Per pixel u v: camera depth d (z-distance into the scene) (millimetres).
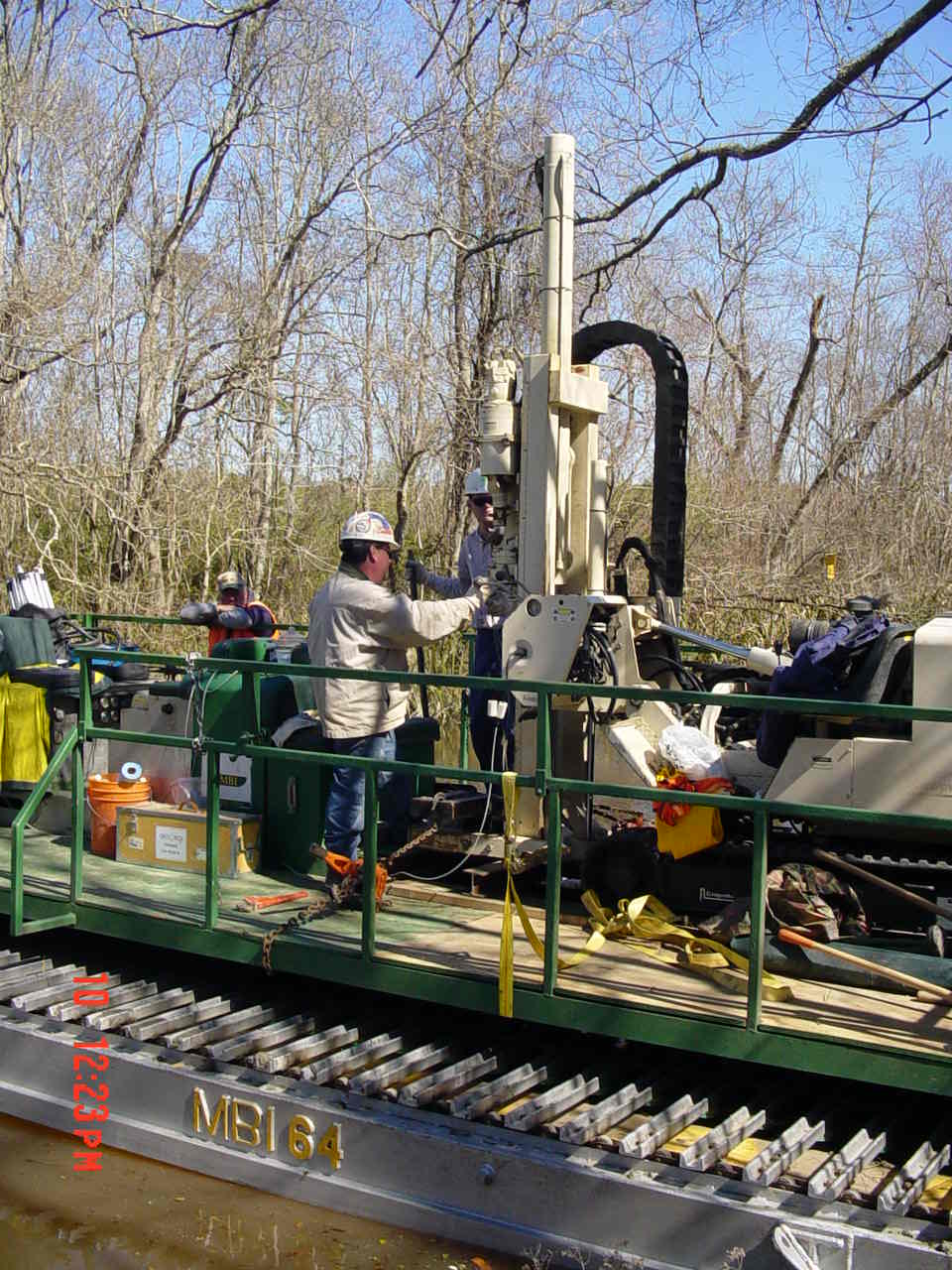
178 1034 4801
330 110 16828
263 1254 4145
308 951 4793
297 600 16109
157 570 15375
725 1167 3777
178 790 6312
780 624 12781
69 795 6793
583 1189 3926
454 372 15484
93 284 16156
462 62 11258
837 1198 3676
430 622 5262
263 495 16109
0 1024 5230
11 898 5477
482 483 6754
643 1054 4824
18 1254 4188
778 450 17844
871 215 19188
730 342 18688
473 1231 4082
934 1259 3418
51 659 6930
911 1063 3738
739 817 4914
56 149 17203
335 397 16125
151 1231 4301
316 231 16938
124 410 17062
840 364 18969
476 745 6426
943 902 4496
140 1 8430
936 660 4344
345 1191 4324
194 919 5148
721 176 8602
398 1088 4344
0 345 14516
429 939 4938
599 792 4219
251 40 15656
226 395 16453
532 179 9617
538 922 5188
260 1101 4547
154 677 7672
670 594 5820
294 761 5473
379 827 5902
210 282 17453
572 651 5125
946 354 16438
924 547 15656
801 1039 3895
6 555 15055
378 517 5391
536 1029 5016
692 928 4746
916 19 7160
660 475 5793
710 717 5652
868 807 4508
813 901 4523
